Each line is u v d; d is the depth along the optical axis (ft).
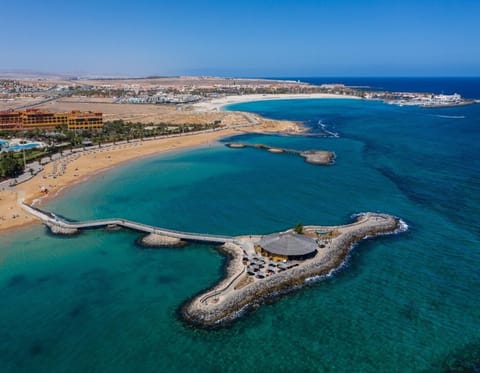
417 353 164.76
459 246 255.70
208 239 260.62
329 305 196.44
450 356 163.02
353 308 193.98
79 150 534.78
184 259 242.99
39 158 483.10
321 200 343.46
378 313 190.08
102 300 201.77
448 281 216.54
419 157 491.31
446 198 343.26
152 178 416.05
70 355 164.25
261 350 166.81
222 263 236.84
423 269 229.04
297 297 202.69
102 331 178.50
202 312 187.83
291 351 166.20
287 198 350.02
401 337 173.88
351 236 264.31
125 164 476.13
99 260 243.81
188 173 435.12
